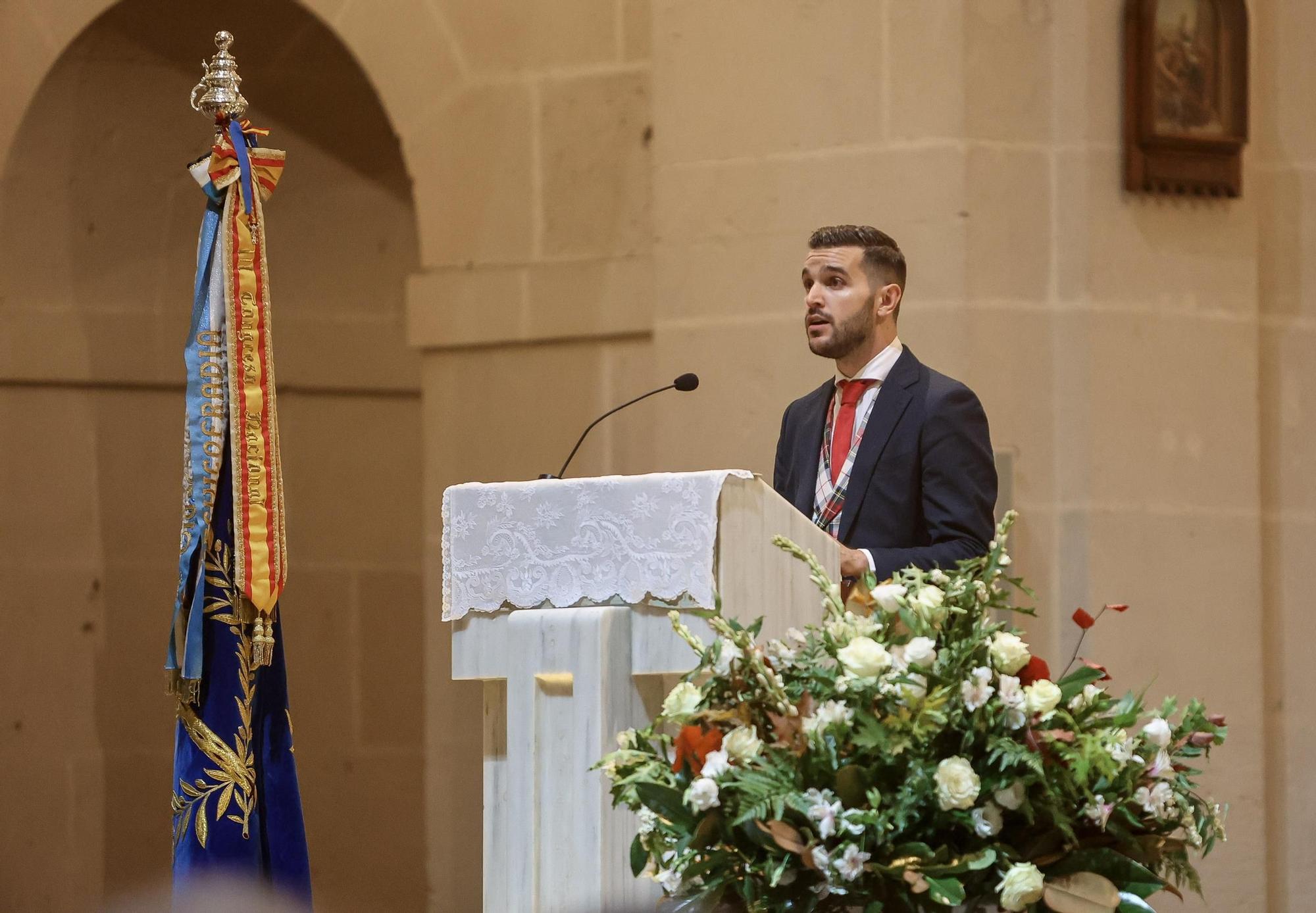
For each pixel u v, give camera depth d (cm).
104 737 1214
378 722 1270
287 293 1284
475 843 1192
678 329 1105
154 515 1243
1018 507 1027
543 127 1177
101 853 1205
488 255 1188
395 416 1294
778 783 457
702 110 1103
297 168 1270
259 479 767
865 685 461
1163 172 1048
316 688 1264
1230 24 1063
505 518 587
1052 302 1045
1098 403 1036
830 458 724
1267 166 1110
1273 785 1077
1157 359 1049
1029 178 1045
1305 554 1101
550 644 566
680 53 1112
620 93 1159
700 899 464
